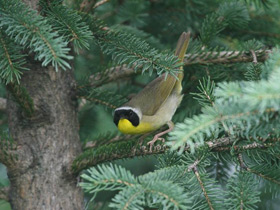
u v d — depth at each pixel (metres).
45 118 7.26
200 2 9.78
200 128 4.68
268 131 5.01
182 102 9.37
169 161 6.43
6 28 6.27
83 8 7.52
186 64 8.02
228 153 6.68
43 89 7.34
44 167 7.10
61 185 7.11
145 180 5.22
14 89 6.69
